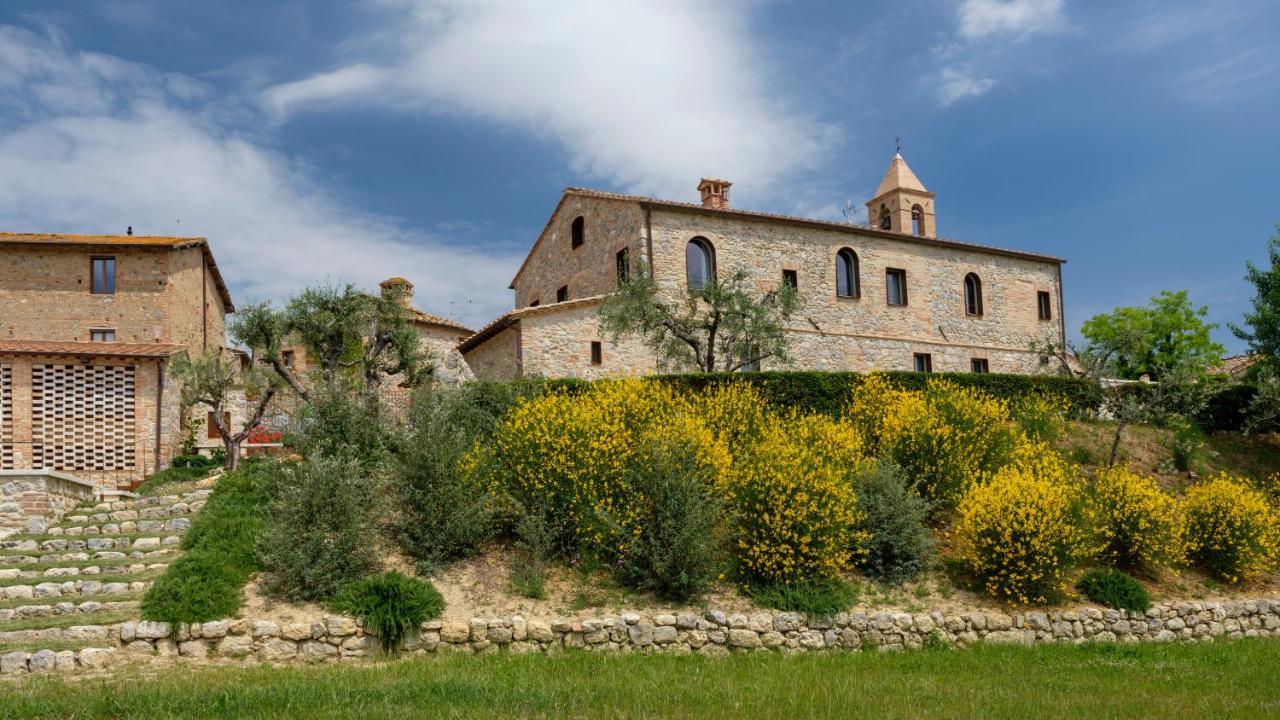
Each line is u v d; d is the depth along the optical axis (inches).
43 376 881.5
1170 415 942.4
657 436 614.9
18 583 543.5
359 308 851.4
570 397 749.3
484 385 737.0
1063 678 499.8
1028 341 1407.5
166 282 1198.9
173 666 458.3
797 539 589.0
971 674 501.4
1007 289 1407.5
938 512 723.4
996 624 606.9
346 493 550.6
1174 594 700.0
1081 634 627.5
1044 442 804.0
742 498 607.2
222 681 413.1
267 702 367.6
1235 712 431.2
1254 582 750.5
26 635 468.1
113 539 621.6
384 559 573.6
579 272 1246.9
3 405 866.8
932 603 618.2
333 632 494.3
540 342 1047.0
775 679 456.1
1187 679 514.9
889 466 669.9
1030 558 631.8
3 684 409.1
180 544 601.6
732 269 1158.3
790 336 1178.0
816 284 1221.7
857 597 607.2
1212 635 673.0
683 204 1119.0
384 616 500.4
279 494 583.8
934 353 1310.3
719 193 1299.2
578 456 608.7
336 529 548.4
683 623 540.7
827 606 573.3
